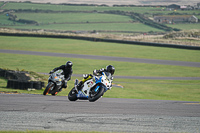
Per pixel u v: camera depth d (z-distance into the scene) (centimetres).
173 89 10606
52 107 3331
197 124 2731
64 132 2219
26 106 3334
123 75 13750
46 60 17112
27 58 17588
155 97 8550
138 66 16412
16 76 9050
